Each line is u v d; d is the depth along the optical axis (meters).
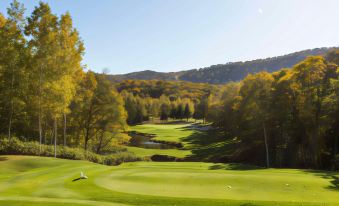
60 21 34.50
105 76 52.53
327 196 17.45
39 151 38.69
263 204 14.64
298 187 19.75
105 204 14.94
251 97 49.75
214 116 86.81
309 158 45.59
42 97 36.72
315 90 44.47
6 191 18.83
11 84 37.03
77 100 48.28
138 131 107.19
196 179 22.19
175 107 145.38
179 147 72.38
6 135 43.28
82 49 36.41
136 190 19.03
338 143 43.41
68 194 18.03
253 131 52.28
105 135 55.34
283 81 47.75
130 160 50.03
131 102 132.38
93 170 27.02
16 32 34.50
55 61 34.75
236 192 18.44
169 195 17.59
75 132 53.12
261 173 25.89
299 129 47.91
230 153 56.09
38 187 19.97
